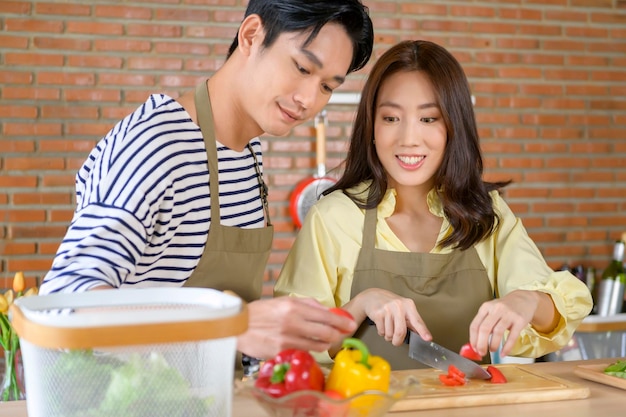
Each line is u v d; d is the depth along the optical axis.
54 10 3.98
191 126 1.55
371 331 1.94
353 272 2.03
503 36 4.50
